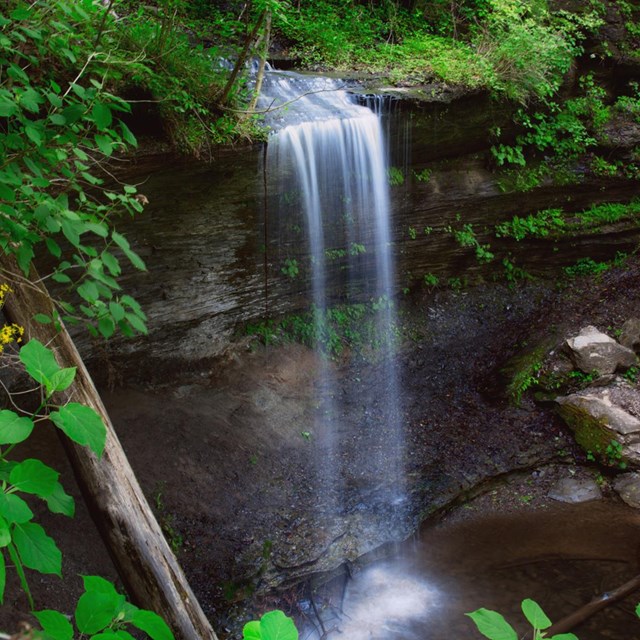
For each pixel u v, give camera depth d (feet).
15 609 15.38
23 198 10.91
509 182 28.89
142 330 10.30
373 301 27.89
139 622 5.66
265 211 23.09
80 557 17.26
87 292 10.00
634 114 31.01
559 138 30.09
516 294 30.07
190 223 21.74
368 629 17.51
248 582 18.40
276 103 23.09
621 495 22.81
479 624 4.98
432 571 19.61
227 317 24.40
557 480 23.53
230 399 23.57
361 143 24.41
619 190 30.71
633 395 25.03
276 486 21.62
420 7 32.94
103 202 19.06
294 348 25.88
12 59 14.01
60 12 14.19
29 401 19.65
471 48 30.30
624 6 31.71
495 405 26.05
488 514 22.15
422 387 26.63
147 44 18.83
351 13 31.89
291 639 4.73
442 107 25.96
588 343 26.02
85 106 11.51
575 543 20.77
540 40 28.14
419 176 26.94
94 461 10.78
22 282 11.62
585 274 30.48
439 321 28.86
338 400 25.38
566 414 24.91
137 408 21.77
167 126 19.31
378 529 20.75
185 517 19.71
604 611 17.93
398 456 23.68
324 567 19.24
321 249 25.29
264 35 22.95
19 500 6.09
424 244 28.25
